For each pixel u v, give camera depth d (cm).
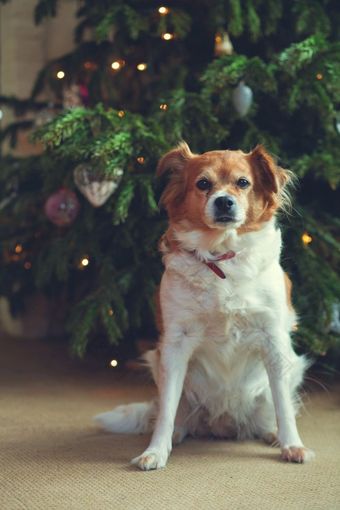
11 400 361
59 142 346
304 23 376
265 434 294
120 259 419
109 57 430
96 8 419
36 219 473
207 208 262
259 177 278
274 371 275
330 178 356
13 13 540
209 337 279
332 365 404
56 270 422
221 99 364
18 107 489
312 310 369
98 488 232
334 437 292
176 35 396
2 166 485
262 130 391
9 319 570
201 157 277
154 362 299
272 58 379
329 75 348
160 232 382
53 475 246
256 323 277
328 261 408
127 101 460
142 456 254
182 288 274
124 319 379
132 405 305
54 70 456
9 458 266
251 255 272
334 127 384
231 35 419
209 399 294
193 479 240
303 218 381
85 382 403
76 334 371
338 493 225
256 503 217
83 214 419
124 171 370
